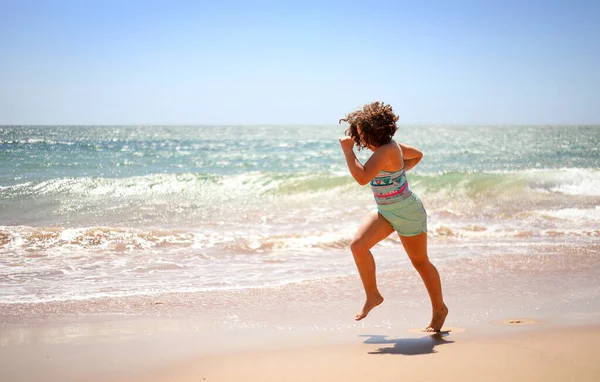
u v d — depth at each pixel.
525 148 38.59
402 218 3.54
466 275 5.51
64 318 4.03
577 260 6.24
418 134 83.75
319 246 7.27
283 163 22.89
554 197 12.35
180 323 3.91
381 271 5.71
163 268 6.03
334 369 2.85
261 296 4.75
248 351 3.23
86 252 6.74
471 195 12.52
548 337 3.40
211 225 8.92
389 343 3.36
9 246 6.92
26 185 11.80
